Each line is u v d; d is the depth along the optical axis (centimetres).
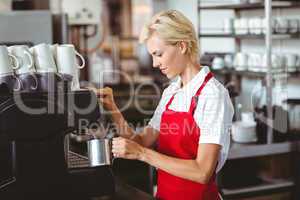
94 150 182
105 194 181
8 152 167
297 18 416
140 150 188
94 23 530
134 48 788
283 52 436
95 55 688
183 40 194
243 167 354
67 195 175
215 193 211
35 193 170
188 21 196
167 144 212
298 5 400
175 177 210
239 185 343
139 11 802
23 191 168
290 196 346
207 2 547
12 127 162
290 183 347
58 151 171
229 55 447
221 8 459
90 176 178
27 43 247
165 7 724
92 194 179
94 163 181
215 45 553
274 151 339
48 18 406
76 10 519
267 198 340
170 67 198
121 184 218
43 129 166
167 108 213
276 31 387
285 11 431
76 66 184
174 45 195
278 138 355
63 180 174
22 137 164
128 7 806
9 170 169
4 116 161
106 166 183
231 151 326
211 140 192
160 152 216
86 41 545
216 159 192
